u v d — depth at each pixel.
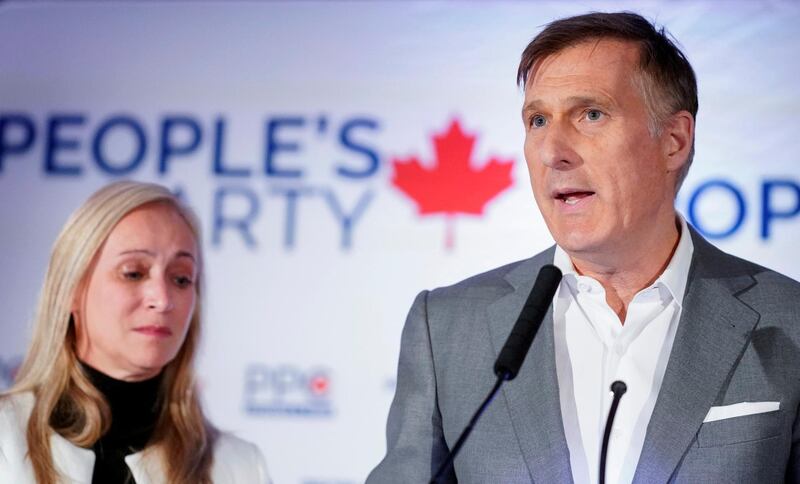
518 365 1.85
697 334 2.19
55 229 4.07
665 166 2.29
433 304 2.45
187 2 4.15
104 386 2.78
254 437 3.85
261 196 3.99
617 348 2.25
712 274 2.29
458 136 3.92
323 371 3.86
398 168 3.94
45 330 2.78
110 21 4.18
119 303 2.75
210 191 4.02
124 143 4.09
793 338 2.15
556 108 2.22
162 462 2.75
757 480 2.03
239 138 4.04
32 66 4.19
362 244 3.91
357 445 3.80
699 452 2.06
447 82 3.97
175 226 2.87
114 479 2.70
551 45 2.27
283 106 4.04
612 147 2.18
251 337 3.90
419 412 2.33
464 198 3.89
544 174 2.22
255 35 4.10
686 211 3.71
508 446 2.19
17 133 4.15
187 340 2.91
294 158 4.00
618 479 2.12
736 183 3.71
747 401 2.09
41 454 2.64
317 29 4.07
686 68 2.34
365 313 3.87
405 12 4.03
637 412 2.18
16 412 2.71
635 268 2.28
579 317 2.32
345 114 4.00
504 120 3.91
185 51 4.12
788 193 3.68
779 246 3.66
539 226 3.83
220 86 4.08
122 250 2.78
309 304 3.90
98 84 4.15
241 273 3.95
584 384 2.24
